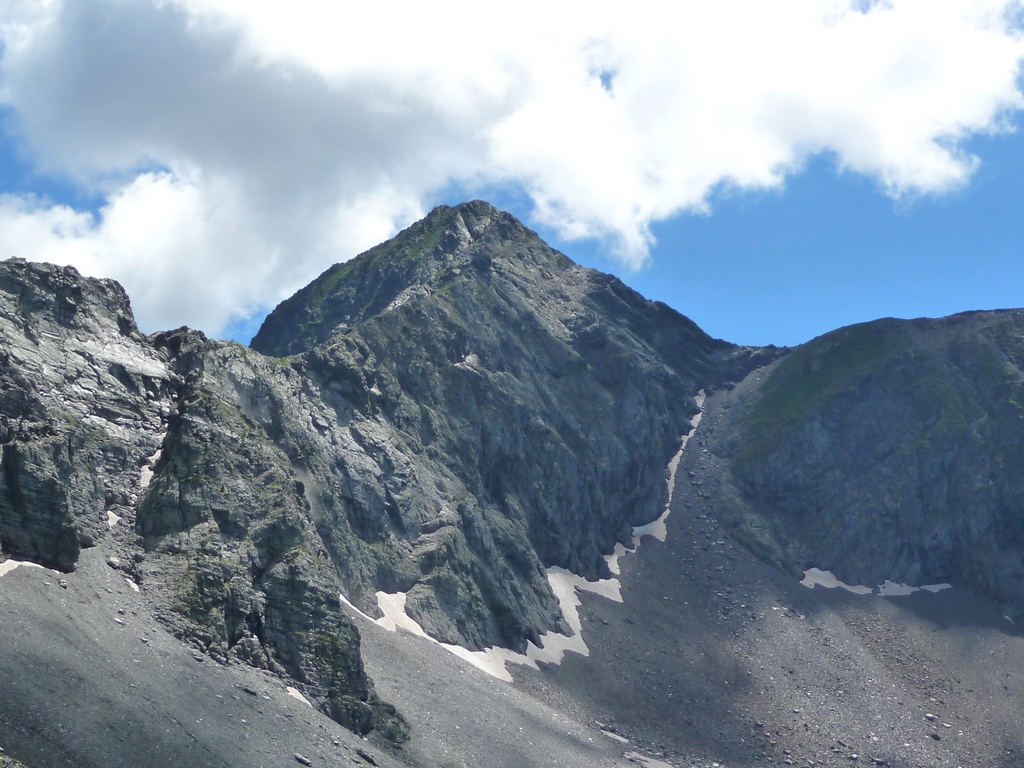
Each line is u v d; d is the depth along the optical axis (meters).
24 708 92.31
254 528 138.38
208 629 121.62
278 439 172.50
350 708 127.19
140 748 95.19
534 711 160.38
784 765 178.25
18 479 116.81
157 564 127.06
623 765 155.00
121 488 134.00
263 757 103.69
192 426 143.75
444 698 147.12
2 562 111.12
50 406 133.38
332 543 169.25
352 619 149.88
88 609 112.00
